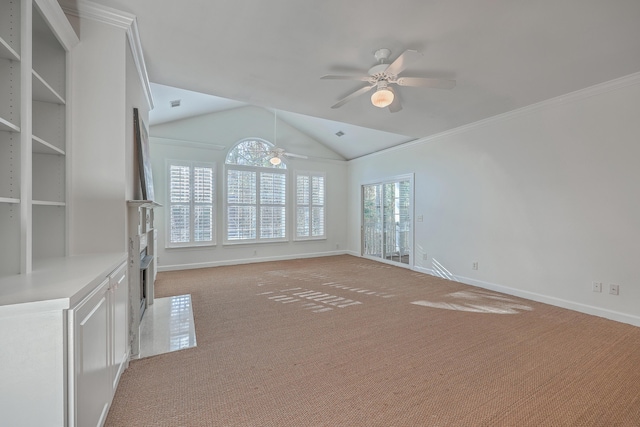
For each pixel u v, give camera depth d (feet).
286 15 7.13
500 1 6.55
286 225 23.47
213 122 20.57
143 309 10.64
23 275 4.48
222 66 9.64
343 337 8.86
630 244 9.89
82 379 3.83
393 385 6.37
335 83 10.87
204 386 6.31
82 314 3.87
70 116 6.48
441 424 5.15
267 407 5.63
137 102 8.99
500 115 13.84
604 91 10.46
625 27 7.42
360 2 6.64
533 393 6.07
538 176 12.46
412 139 19.33
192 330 9.32
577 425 5.13
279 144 23.34
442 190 17.12
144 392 6.07
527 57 8.90
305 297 13.07
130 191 7.79
